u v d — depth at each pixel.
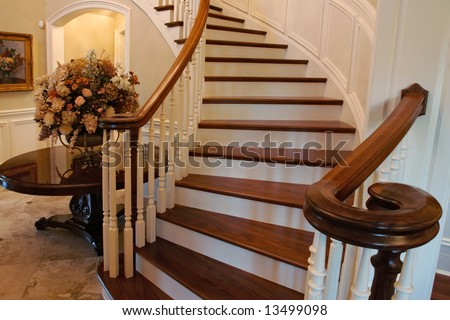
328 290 0.95
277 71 3.47
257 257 1.88
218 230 2.06
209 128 2.68
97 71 2.54
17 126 4.63
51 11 4.71
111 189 1.96
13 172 2.38
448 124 1.65
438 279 2.21
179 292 1.88
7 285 2.27
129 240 2.06
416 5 1.57
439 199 1.72
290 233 2.04
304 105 2.88
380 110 1.71
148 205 2.19
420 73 1.61
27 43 4.60
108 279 2.07
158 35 3.55
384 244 0.67
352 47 2.82
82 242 2.89
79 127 2.57
